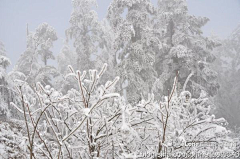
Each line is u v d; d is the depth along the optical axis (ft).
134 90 49.70
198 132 9.62
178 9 59.41
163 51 61.62
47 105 7.73
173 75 55.36
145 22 55.42
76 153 9.91
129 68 52.80
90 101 9.27
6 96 28.89
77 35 72.43
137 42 54.54
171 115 9.62
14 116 29.55
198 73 54.65
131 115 9.37
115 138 8.58
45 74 59.06
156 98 44.45
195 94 52.24
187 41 61.36
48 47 68.59
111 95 7.26
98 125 9.27
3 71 30.55
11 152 12.59
